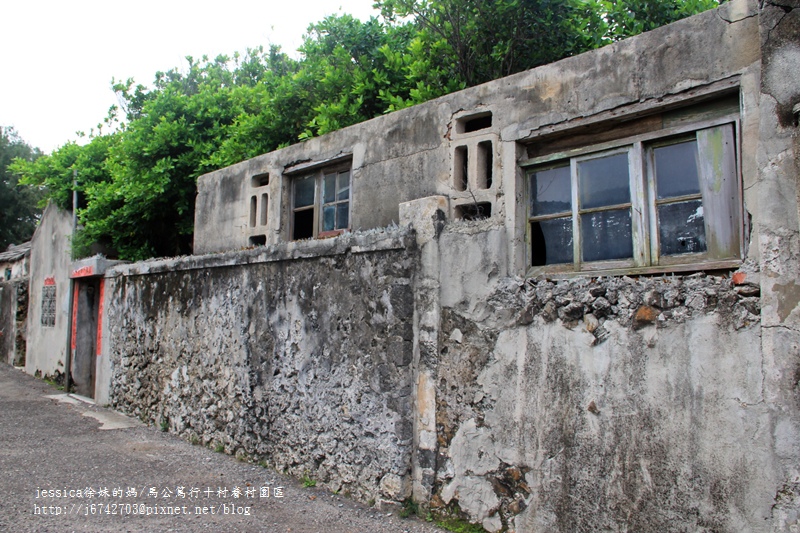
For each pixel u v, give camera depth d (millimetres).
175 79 17172
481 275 4430
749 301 3162
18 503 4992
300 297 5859
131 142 10445
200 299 7422
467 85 7484
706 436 3248
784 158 3045
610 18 7480
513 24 7098
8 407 9484
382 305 4949
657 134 3859
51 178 12039
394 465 4719
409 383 4746
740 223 3475
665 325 3461
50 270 12961
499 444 4180
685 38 3693
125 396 9047
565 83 4250
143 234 11062
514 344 4172
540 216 4445
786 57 3078
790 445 2924
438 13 7453
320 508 4883
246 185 7473
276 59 15992
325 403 5453
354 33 8906
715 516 3170
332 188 6496
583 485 3715
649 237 3883
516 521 4031
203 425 7141
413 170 5297
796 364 2922
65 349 11695
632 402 3551
